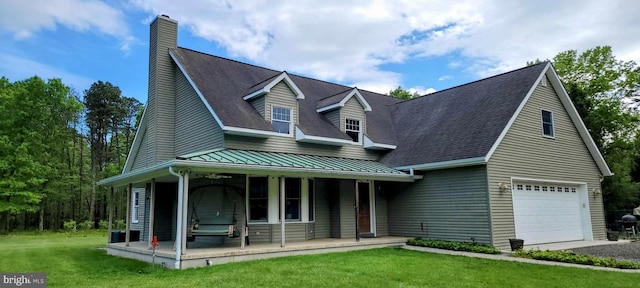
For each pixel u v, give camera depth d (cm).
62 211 4328
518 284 803
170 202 1680
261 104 1441
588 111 2698
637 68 2900
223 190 1328
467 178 1368
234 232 1206
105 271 1031
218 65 1664
